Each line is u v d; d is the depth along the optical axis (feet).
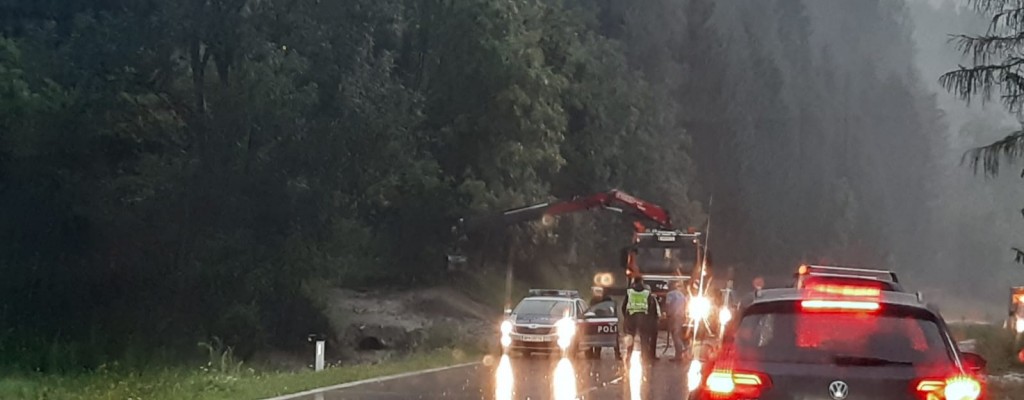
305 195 141.69
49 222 145.38
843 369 26.96
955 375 26.78
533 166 189.57
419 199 176.24
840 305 28.25
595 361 89.15
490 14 184.75
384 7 152.46
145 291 141.90
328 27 145.38
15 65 143.43
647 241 122.62
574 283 206.18
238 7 140.67
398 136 152.76
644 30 277.03
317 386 64.80
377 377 71.87
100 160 143.74
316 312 144.97
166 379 68.03
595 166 216.13
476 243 182.09
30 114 139.74
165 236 141.18
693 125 295.89
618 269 217.56
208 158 140.97
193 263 139.74
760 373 27.30
